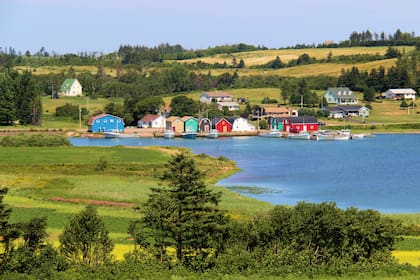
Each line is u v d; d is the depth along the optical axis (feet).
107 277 163.22
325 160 503.20
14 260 164.45
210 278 164.86
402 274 169.78
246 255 172.24
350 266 170.81
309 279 166.09
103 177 377.91
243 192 355.97
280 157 526.57
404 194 345.92
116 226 235.20
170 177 185.16
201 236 176.76
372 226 175.63
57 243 198.29
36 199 300.61
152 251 176.55
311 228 176.55
